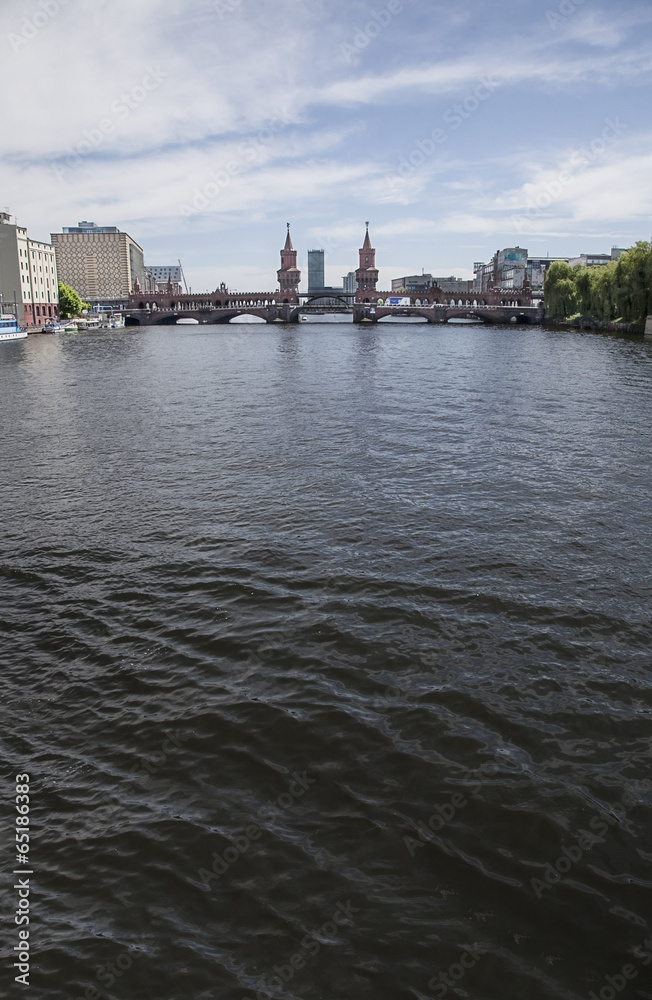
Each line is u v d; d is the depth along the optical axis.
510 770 11.75
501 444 35.12
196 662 15.00
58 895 9.51
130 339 150.62
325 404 49.38
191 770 11.83
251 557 20.36
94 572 19.59
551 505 25.00
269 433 38.41
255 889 9.62
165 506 25.25
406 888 9.63
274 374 71.50
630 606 17.27
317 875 9.83
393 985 8.38
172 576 19.22
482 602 17.47
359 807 11.02
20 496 26.88
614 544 21.23
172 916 9.23
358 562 19.91
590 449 33.88
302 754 12.19
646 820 10.73
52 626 16.66
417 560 20.02
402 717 13.10
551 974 8.48
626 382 60.47
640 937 8.95
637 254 121.81
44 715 13.31
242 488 27.38
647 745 12.38
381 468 30.31
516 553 20.50
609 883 9.69
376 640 15.73
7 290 160.62
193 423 41.91
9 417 45.19
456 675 14.41
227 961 8.66
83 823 10.70
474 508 24.69
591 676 14.36
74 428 40.75
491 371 71.56
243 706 13.45
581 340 120.19
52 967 8.55
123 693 13.95
